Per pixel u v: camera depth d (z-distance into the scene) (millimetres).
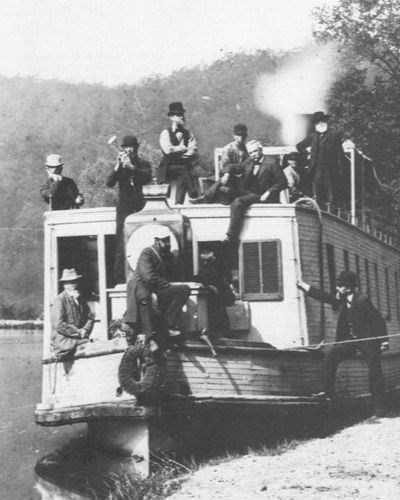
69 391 13484
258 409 13445
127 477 12156
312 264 15344
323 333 15312
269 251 14867
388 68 40250
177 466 12367
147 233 13438
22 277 73875
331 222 16656
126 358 12352
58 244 15180
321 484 10445
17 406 20656
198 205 15031
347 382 16125
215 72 40062
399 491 9969
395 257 23516
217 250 14961
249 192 15227
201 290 13227
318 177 18312
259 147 15250
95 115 54656
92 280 15156
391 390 19672
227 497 10133
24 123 61406
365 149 38750
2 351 36375
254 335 14797
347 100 38250
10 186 70000
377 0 36812
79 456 13984
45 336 14945
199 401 12727
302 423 14602
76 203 16141
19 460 14523
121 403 12766
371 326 15023
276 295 14820
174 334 12430
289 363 14141
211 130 40188
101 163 51219
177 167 15992
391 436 13312
